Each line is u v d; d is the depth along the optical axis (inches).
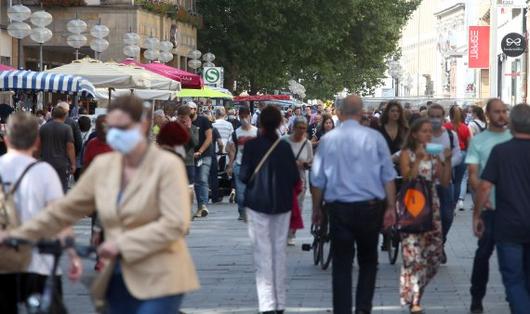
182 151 983.6
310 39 4247.0
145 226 521.0
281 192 885.2
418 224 871.7
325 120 1775.3
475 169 871.7
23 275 639.1
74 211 545.6
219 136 2001.7
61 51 3555.6
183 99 3378.4
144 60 3511.3
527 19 4306.1
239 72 4372.5
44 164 641.0
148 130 591.8
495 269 1157.1
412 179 886.4
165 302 527.5
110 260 528.4
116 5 3383.4
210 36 4325.8
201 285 1060.5
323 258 1170.0
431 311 925.8
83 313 901.8
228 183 2053.4
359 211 809.5
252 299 982.4
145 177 527.8
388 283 1071.6
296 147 1315.2
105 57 3405.5
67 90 1765.5
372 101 3260.3
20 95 2358.5
